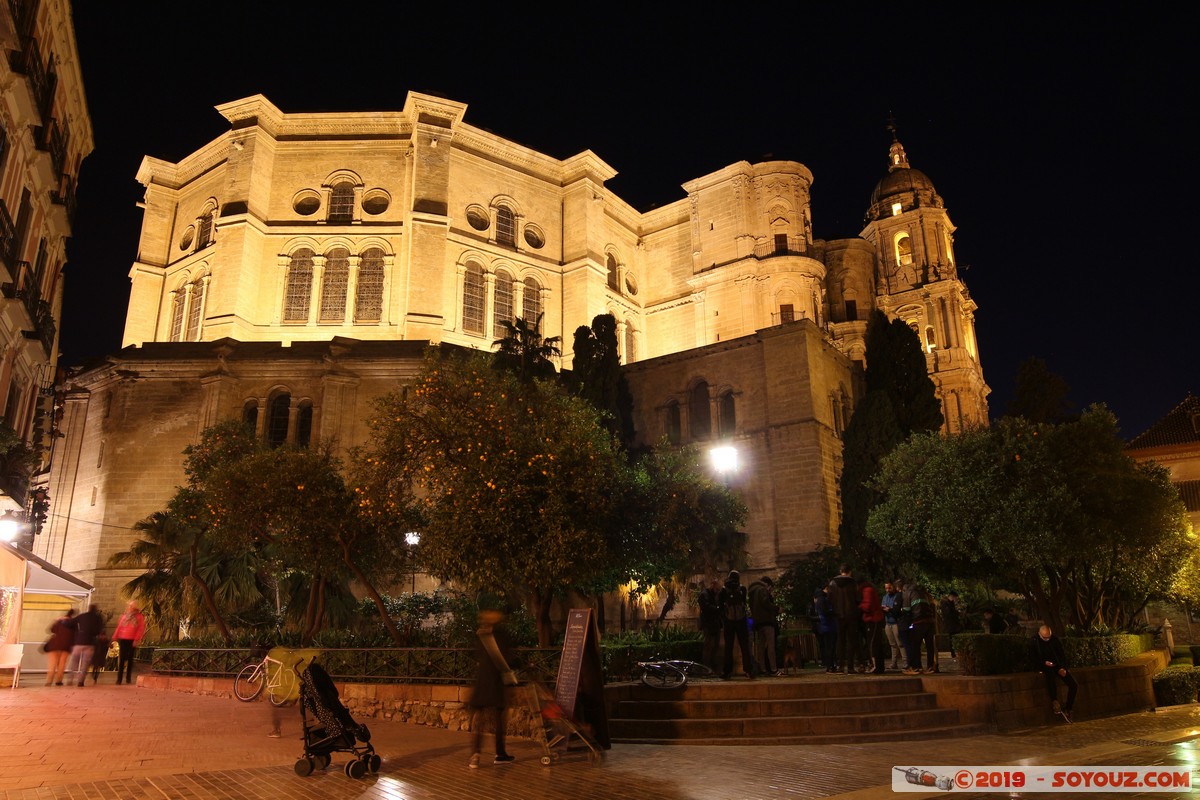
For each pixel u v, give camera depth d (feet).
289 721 47.44
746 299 178.50
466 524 54.85
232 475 72.02
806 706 44.98
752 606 56.85
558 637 67.31
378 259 159.63
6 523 70.95
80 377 138.21
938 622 100.22
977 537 76.33
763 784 30.89
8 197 75.51
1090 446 75.61
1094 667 59.00
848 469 118.32
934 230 236.43
